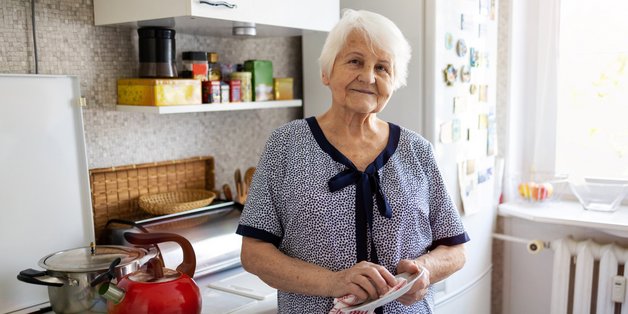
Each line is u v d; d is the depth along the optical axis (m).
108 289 1.22
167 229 1.69
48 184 1.51
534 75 2.45
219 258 1.69
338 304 1.10
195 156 1.99
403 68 1.29
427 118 1.90
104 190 1.73
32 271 1.32
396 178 1.26
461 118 2.03
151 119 1.84
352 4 2.03
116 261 1.33
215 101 1.78
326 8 1.89
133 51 1.77
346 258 1.20
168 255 1.56
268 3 1.67
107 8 1.62
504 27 2.38
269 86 2.01
